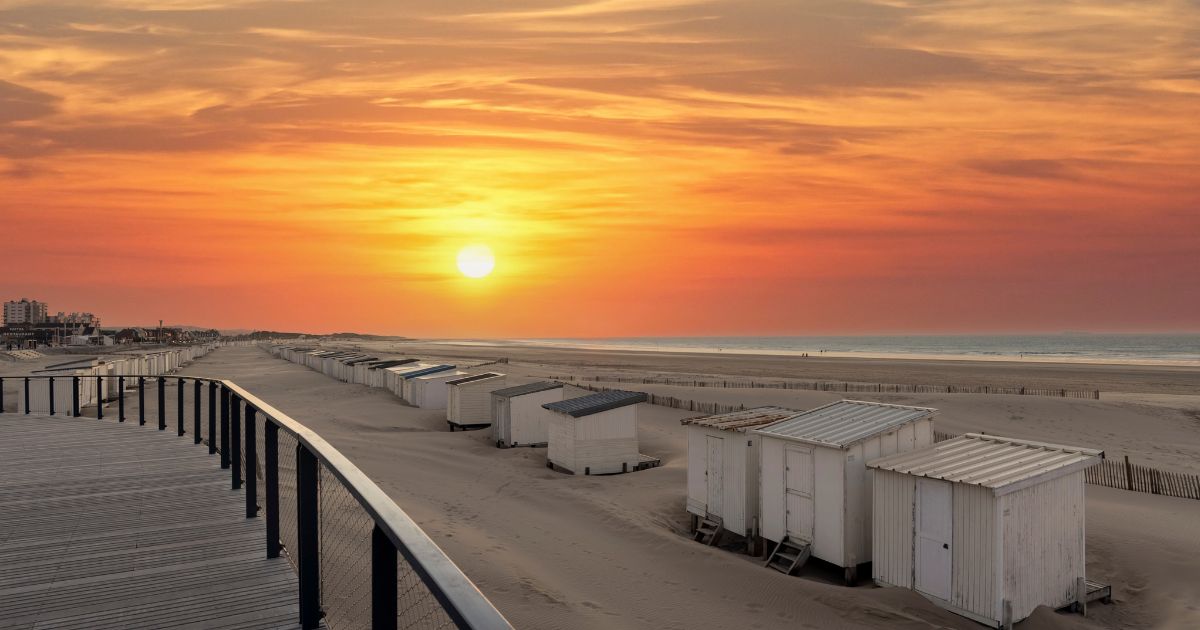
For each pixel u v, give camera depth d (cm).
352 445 3162
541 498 2445
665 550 1898
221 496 933
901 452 1845
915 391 5997
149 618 549
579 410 2939
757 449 2098
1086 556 1889
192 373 7862
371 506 290
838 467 1806
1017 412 4531
